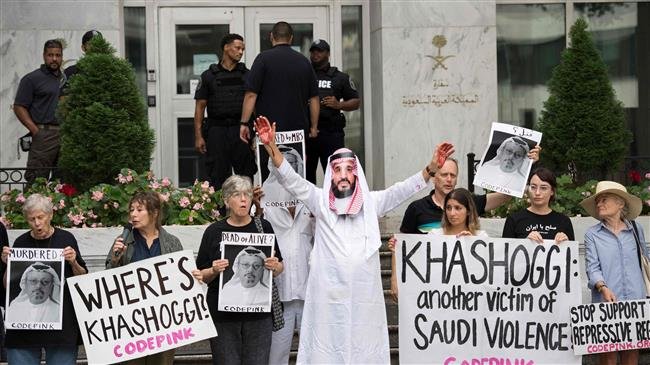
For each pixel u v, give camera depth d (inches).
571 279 416.2
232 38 551.2
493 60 645.3
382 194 411.5
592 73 563.2
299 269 435.5
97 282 399.9
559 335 416.8
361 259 398.9
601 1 687.7
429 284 413.1
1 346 425.1
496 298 414.3
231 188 405.1
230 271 404.2
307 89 496.7
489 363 414.9
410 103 642.2
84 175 533.6
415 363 413.4
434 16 641.6
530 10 685.9
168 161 671.1
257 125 404.8
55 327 396.5
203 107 556.7
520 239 414.0
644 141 688.4
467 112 644.7
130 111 538.3
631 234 435.8
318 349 398.9
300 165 440.5
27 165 582.2
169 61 671.8
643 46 690.2
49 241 401.4
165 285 402.3
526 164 434.9
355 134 684.1
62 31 627.2
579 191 540.1
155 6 669.9
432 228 426.3
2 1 625.0
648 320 423.5
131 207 400.8
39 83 575.2
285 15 679.1
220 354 410.0
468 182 589.3
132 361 407.2
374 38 661.9
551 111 566.6
